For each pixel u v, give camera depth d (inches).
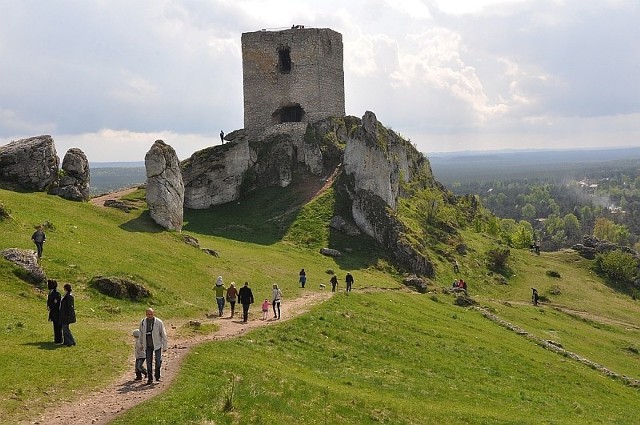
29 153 2551.7
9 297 1407.5
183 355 1154.7
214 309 1785.2
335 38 4421.8
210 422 839.7
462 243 3784.5
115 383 976.9
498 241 4389.8
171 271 2012.8
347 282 2349.9
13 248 1590.8
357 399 1088.2
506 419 1177.4
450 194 5295.3
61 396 895.1
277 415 916.6
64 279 1616.6
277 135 4151.1
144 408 853.8
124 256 1979.6
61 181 2640.3
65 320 1132.5
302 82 4303.6
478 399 1336.1
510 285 3494.1
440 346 1760.6
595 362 2107.5
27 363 1003.3
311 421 928.9
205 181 3757.4
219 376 1043.9
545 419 1250.0
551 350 2117.4
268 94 4377.5
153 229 2516.0
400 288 2706.7
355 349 1556.3
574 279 3806.6
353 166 3673.7
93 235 2112.5
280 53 4382.4
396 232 3299.7
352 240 3324.3
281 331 1541.6
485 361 1722.4
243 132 3927.2
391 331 1788.9
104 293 1614.2
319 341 1550.2
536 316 2738.7
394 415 1047.0
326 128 4229.8
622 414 1494.8
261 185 3937.0
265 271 2485.2
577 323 2859.3
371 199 3467.0
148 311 999.0
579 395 1608.0
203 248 2546.8
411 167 4859.7
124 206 2746.1
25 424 794.2
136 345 997.8
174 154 2726.4
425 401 1225.4
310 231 3351.4
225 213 3671.3
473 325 2191.2
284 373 1162.0
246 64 4399.6
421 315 2139.5
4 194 2284.7
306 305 1948.8
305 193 3777.1
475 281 3398.1
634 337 2797.7
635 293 3779.5
